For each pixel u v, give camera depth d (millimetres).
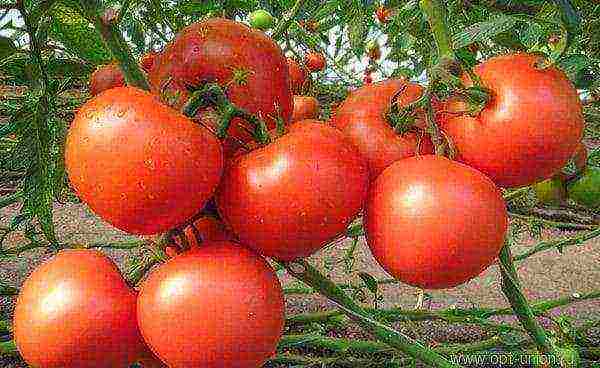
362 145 326
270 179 285
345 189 291
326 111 667
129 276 338
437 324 764
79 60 487
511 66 314
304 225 287
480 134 311
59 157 410
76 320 312
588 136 1287
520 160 311
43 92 378
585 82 507
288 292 754
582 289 860
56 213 1025
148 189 276
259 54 328
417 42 860
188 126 281
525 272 903
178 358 294
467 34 476
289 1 767
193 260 296
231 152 315
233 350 291
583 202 613
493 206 295
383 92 339
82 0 338
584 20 475
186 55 326
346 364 660
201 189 283
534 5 364
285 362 668
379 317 677
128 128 275
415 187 294
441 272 296
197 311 287
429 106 316
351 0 829
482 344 659
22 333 320
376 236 304
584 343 699
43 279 322
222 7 694
